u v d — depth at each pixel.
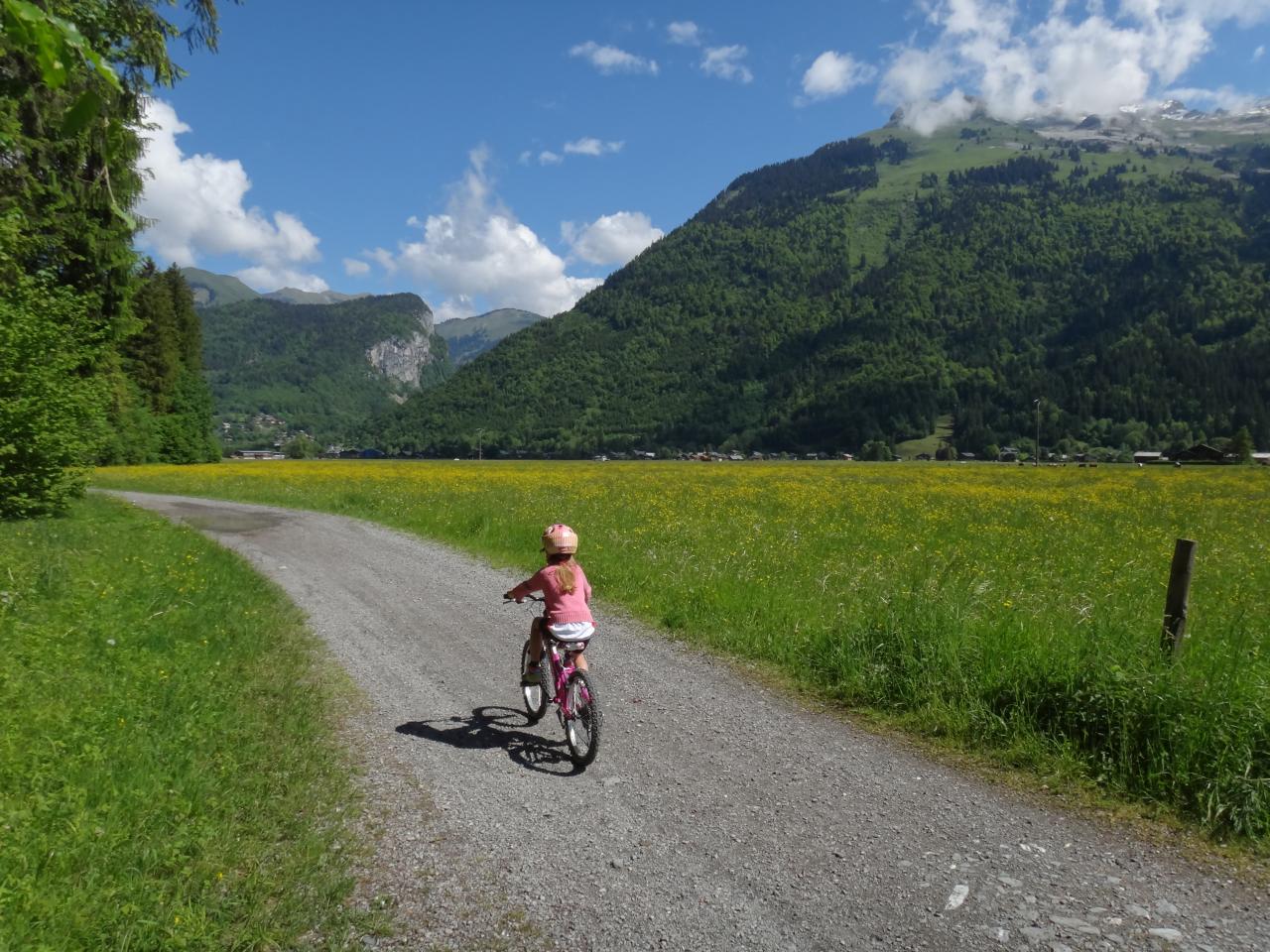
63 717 5.12
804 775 5.04
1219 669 5.26
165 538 14.28
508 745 5.61
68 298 15.44
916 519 21.00
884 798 4.71
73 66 1.75
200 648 7.39
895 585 9.33
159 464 70.00
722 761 5.29
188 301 86.25
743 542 14.77
